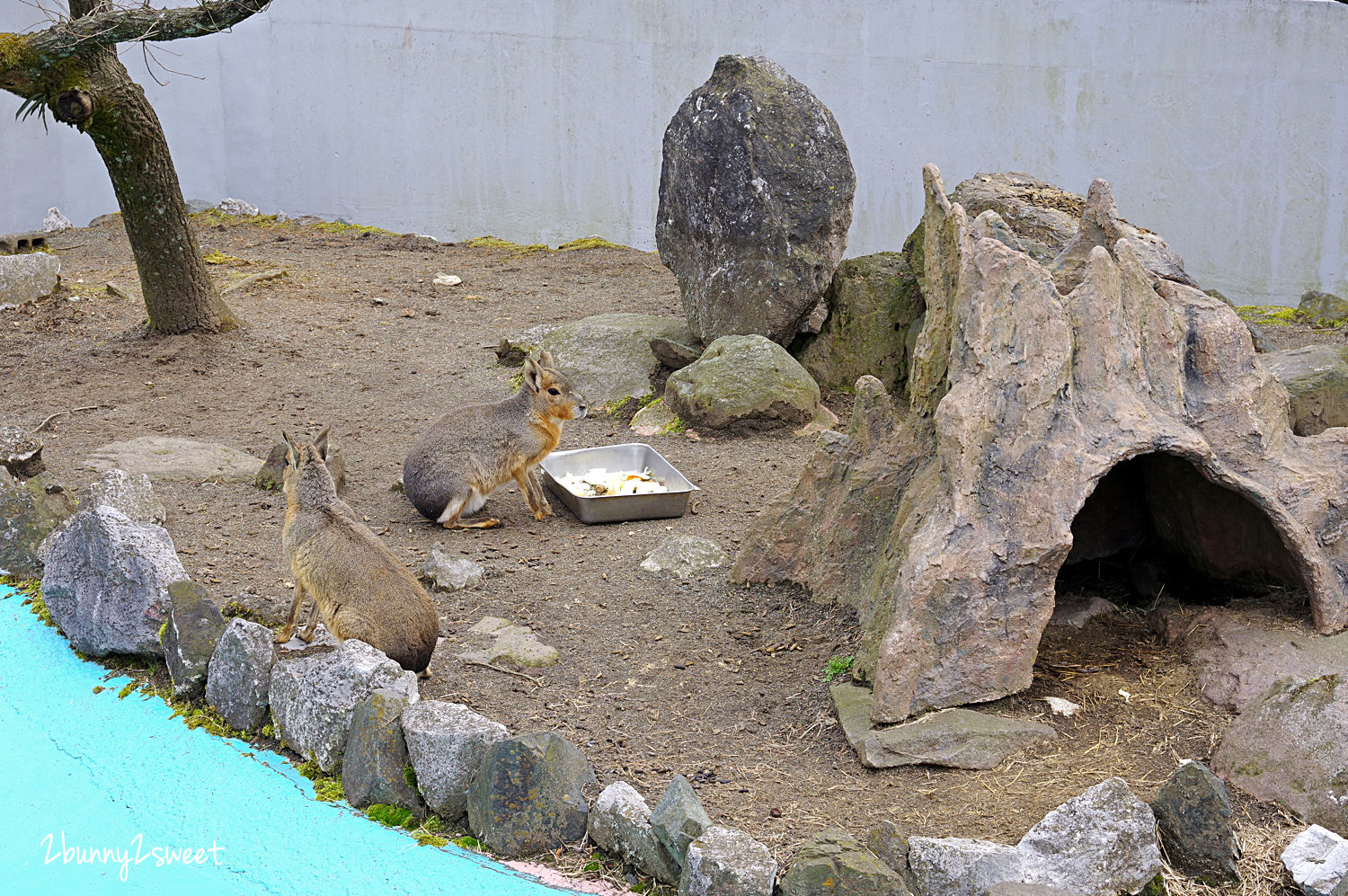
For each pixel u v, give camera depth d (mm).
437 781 4219
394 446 8961
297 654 4941
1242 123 15656
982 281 4906
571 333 10773
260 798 4406
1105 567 6055
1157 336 5082
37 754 4773
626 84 18078
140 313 12734
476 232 19500
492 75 18734
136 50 19234
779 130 9719
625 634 5676
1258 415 5102
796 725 4793
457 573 6230
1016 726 4500
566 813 4031
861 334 10164
